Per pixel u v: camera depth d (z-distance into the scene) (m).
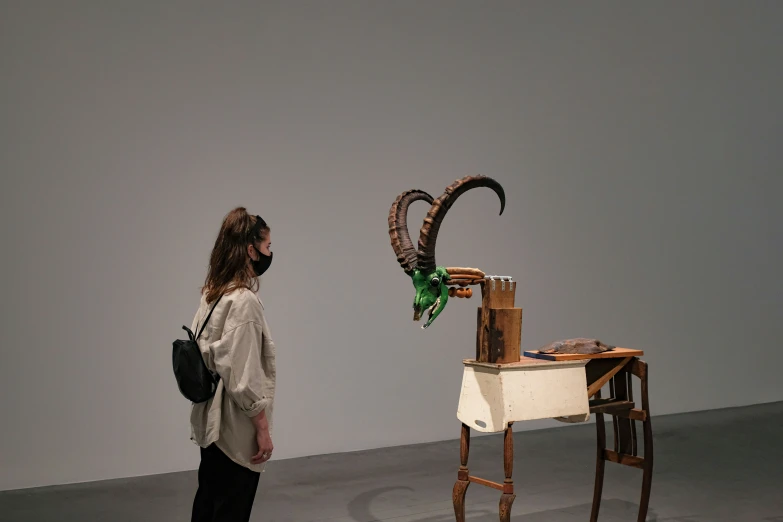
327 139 5.68
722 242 7.90
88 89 4.81
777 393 8.23
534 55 6.74
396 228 3.19
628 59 7.30
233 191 5.29
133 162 4.94
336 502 4.26
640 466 3.61
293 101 5.54
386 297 5.90
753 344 8.09
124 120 4.92
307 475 4.90
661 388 7.43
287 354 5.45
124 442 4.86
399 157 6.00
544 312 6.73
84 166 4.79
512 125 6.59
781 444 5.96
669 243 7.52
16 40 4.61
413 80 6.09
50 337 4.66
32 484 4.59
